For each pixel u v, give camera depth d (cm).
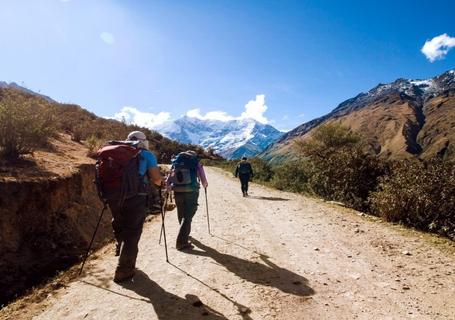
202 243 785
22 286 702
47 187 972
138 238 559
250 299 493
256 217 1098
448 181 1009
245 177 1631
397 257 685
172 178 738
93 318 445
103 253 744
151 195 1487
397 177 1138
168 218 1105
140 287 534
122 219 547
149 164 559
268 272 600
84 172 1259
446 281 559
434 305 476
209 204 1378
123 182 518
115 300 492
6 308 509
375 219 1077
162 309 462
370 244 779
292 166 2330
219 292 515
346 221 1034
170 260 659
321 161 1817
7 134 1112
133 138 584
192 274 586
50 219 944
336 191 1627
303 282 555
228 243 785
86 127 2625
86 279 575
